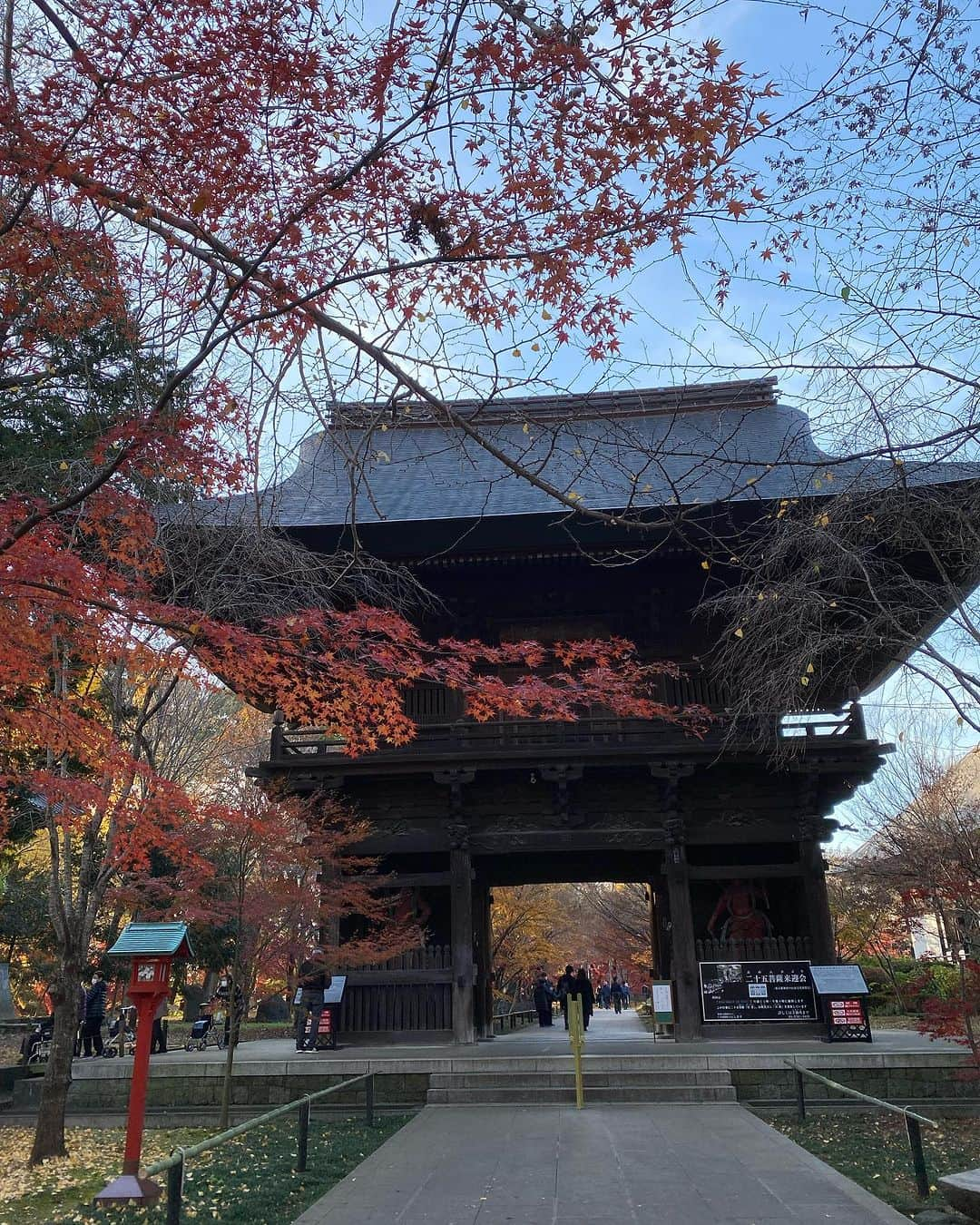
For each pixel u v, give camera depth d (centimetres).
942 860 1508
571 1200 880
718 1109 1382
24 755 1431
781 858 2092
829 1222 789
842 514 835
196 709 2602
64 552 747
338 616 905
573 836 1898
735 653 1205
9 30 630
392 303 704
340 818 1833
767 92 603
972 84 687
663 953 2169
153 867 2200
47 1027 2253
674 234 674
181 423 723
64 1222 902
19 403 1001
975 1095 1457
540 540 1795
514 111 628
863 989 1691
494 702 1048
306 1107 1078
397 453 2178
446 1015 1797
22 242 683
